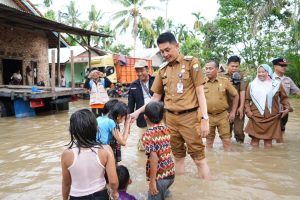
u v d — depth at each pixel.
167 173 3.97
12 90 13.72
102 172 3.01
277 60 7.36
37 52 20.22
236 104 7.06
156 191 3.90
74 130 2.98
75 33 18.03
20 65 19.25
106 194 3.06
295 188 4.63
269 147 7.09
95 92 9.93
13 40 18.45
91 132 2.99
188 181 4.90
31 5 18.92
